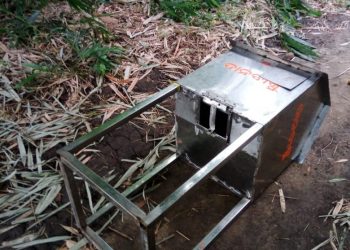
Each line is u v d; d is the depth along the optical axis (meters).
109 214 1.44
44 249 1.30
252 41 2.75
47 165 1.63
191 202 1.50
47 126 1.83
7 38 2.48
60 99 2.04
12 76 2.15
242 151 1.33
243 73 1.43
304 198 1.52
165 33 2.71
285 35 2.72
